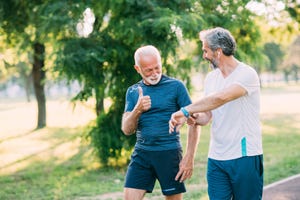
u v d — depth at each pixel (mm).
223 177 3980
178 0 9258
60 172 10258
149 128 4324
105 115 10234
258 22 11562
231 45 3885
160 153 4312
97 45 9109
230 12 9820
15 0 11227
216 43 3871
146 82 4402
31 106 45875
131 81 9547
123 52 9180
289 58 61844
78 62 8617
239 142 3873
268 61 10898
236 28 9969
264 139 14484
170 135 4332
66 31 9125
